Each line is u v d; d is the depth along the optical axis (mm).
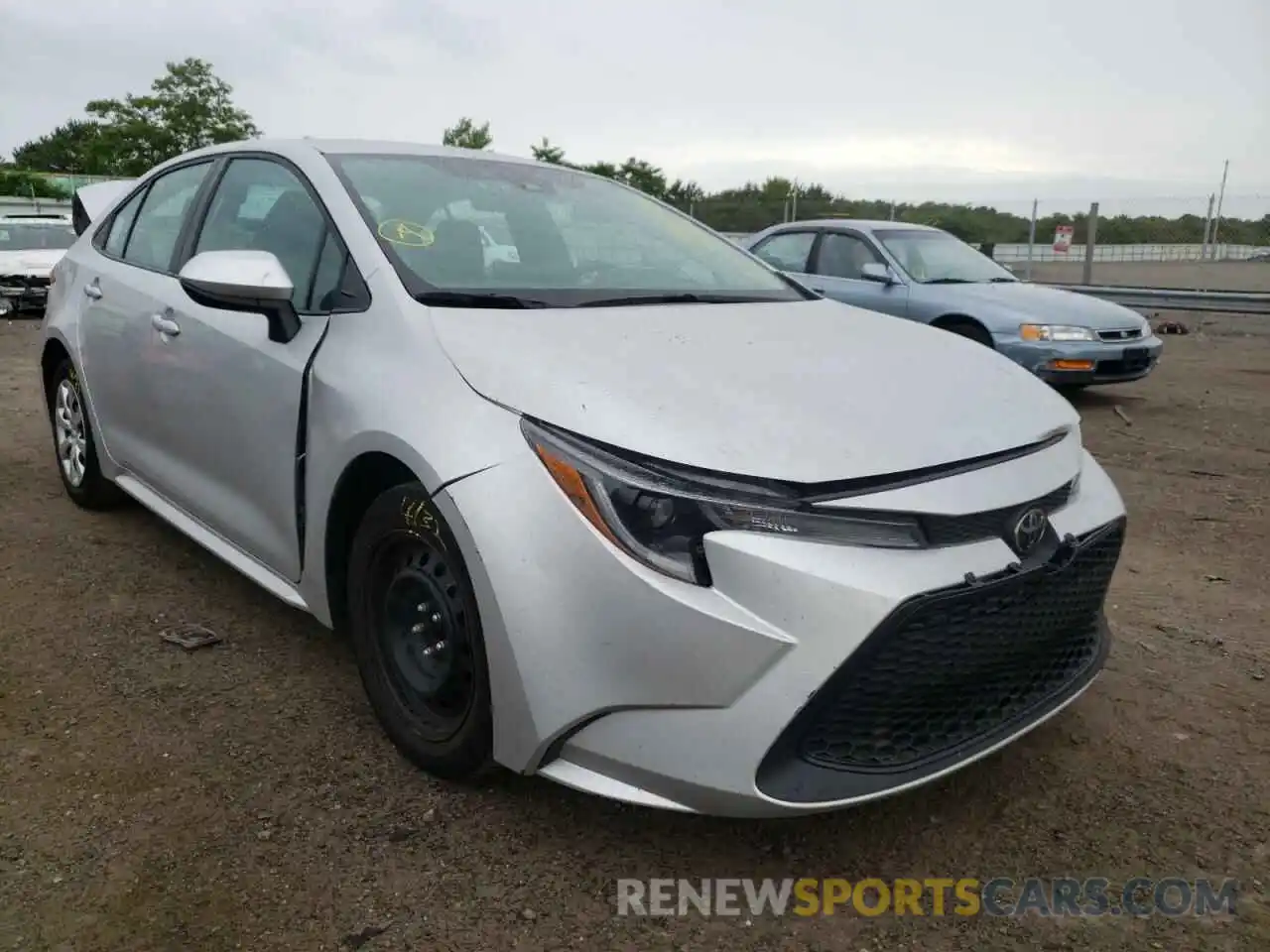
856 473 2137
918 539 2148
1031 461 2422
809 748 2109
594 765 2197
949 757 2236
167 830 2430
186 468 3561
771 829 2521
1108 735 2998
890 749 2182
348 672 3246
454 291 2797
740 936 2168
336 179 3152
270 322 2912
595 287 3125
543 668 2176
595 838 2457
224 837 2412
